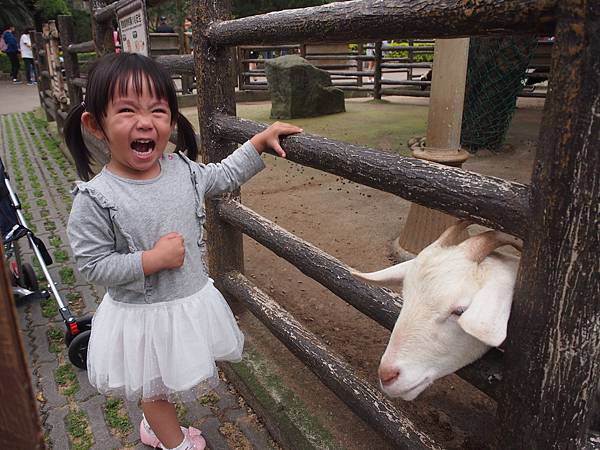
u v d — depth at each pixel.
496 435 1.22
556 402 1.05
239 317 2.86
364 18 1.41
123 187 1.65
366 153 1.56
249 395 2.30
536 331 1.05
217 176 1.93
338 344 2.66
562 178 0.95
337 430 2.06
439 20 1.18
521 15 0.99
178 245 1.62
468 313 1.02
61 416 2.28
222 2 2.41
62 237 4.26
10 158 7.26
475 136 6.12
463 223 1.26
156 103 1.60
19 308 3.17
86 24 26.66
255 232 2.36
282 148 1.97
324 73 8.97
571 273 0.97
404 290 1.24
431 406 2.18
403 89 12.27
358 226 4.16
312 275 2.03
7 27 25.92
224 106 2.53
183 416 2.25
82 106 1.82
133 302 1.71
